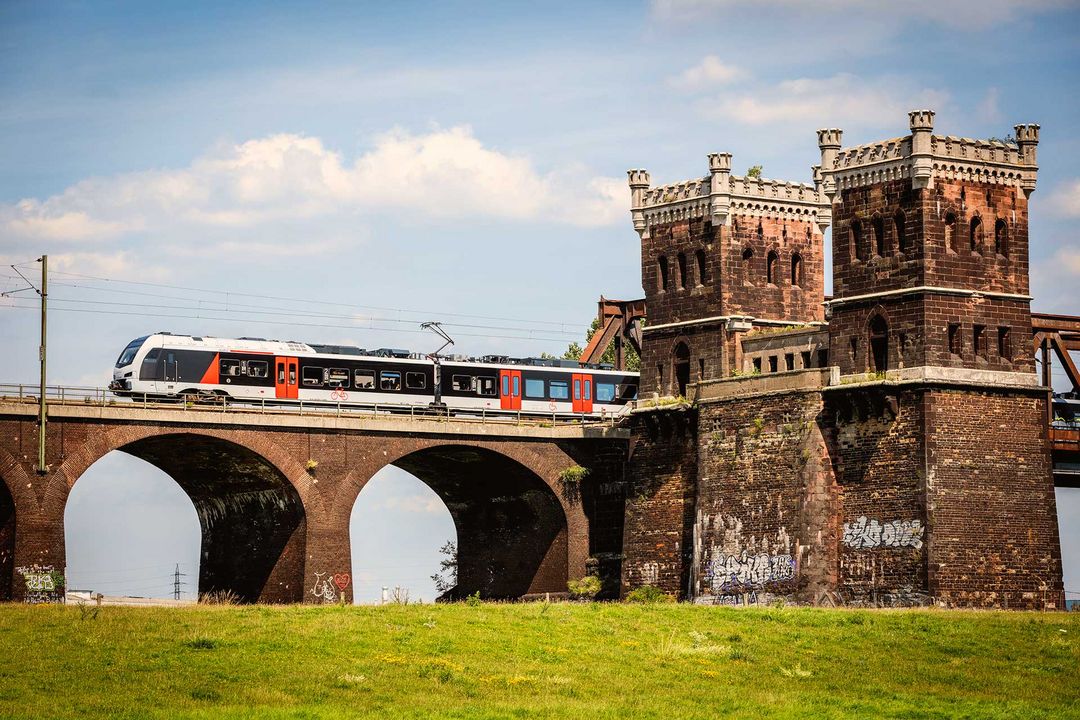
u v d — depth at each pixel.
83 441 102.94
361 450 112.25
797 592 105.31
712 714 69.00
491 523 128.88
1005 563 102.12
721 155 116.81
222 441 107.75
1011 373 104.44
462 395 126.06
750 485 109.12
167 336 115.69
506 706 68.56
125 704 67.12
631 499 118.75
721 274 116.00
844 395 104.50
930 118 103.62
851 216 106.88
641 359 120.69
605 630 84.75
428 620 83.75
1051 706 73.38
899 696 74.56
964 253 104.25
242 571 116.25
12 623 80.31
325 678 72.06
